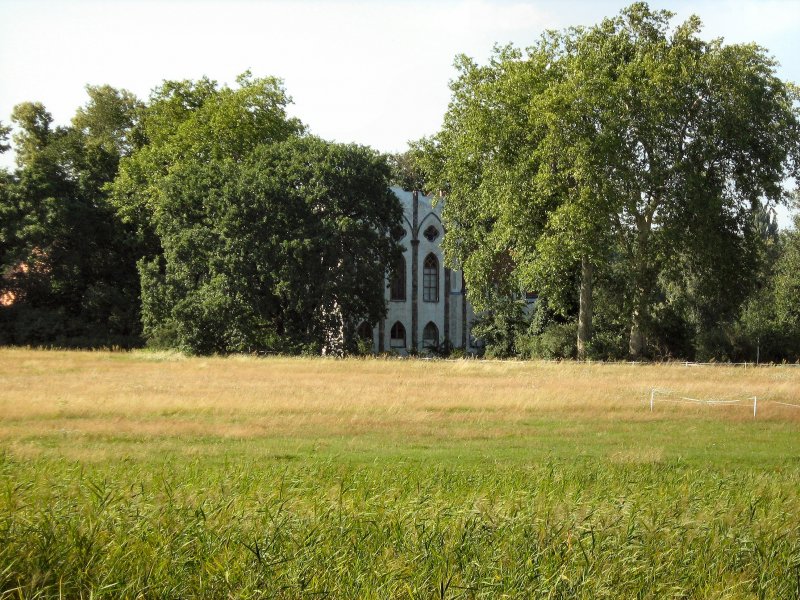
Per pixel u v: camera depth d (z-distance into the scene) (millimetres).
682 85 74062
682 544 17641
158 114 104312
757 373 61344
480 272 80438
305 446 30500
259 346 80938
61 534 15539
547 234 74625
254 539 16062
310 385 49188
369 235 85625
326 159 86062
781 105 78625
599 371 62000
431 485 22203
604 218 70312
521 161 74625
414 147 90375
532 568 15727
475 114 77812
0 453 25078
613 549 16906
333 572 15219
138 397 40938
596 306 90375
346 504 18641
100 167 110188
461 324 112750
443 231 112625
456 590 14805
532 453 30297
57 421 34562
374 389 47219
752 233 79312
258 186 82938
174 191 86812
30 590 13930
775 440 34812
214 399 41188
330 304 82750
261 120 102000
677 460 29516
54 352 76875
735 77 75812
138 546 15406
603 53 76500
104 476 21000
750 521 19203
